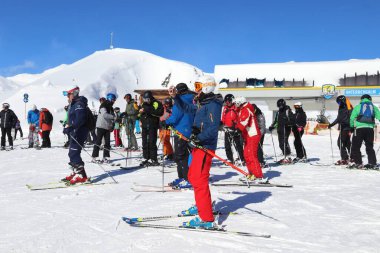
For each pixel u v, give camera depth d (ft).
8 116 46.09
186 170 20.01
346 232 11.98
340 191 18.93
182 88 19.42
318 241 11.10
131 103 40.40
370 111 27.55
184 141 19.83
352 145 28.55
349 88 91.30
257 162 21.11
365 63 92.84
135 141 41.88
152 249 10.50
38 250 10.52
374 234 11.76
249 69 98.58
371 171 26.78
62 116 119.55
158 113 28.68
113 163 30.32
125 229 12.36
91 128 22.22
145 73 275.80
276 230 12.17
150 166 28.91
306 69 95.50
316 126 77.82
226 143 29.84
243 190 19.13
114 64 265.95
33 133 47.73
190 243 10.96
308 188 19.85
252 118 21.08
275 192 18.60
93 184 21.39
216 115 12.39
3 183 22.68
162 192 18.81
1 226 12.96
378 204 15.85
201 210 12.21
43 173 26.30
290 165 30.81
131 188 19.97
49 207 15.80
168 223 12.95
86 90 202.59
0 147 47.78
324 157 37.70
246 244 10.82
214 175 24.38
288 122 32.86
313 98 92.89
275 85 95.81
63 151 42.83
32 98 131.13
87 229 12.41
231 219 13.48
